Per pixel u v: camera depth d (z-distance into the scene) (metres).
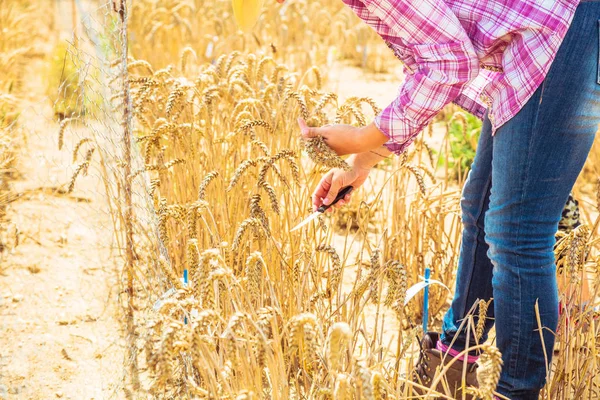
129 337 2.08
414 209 3.06
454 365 2.13
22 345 2.34
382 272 1.83
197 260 1.94
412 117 1.86
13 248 2.88
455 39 1.79
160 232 2.15
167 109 2.63
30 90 4.66
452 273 3.04
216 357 1.73
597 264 2.02
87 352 2.31
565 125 1.79
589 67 1.76
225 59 3.43
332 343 1.31
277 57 6.20
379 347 1.88
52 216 3.09
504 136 1.85
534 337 1.89
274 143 2.79
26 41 5.62
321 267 2.62
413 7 1.77
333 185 2.14
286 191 2.67
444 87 1.82
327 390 1.54
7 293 2.64
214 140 2.75
